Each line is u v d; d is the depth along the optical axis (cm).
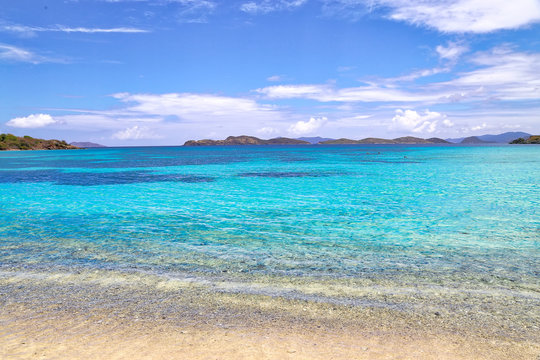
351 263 924
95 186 2816
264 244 1117
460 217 1524
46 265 912
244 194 2291
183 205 1883
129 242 1145
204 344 516
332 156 8788
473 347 510
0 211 1722
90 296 709
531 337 540
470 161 5997
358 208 1762
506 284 771
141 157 9281
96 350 500
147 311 638
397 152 11506
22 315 622
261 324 584
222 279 809
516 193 2250
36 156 10594
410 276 824
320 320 600
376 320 599
